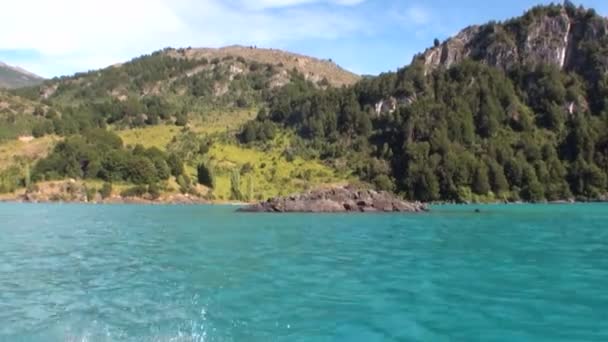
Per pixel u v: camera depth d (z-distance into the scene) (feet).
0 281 87.10
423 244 137.18
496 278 84.07
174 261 108.27
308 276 88.22
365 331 55.83
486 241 143.23
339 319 60.49
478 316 60.70
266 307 66.74
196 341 54.19
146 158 561.84
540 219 252.42
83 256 118.11
